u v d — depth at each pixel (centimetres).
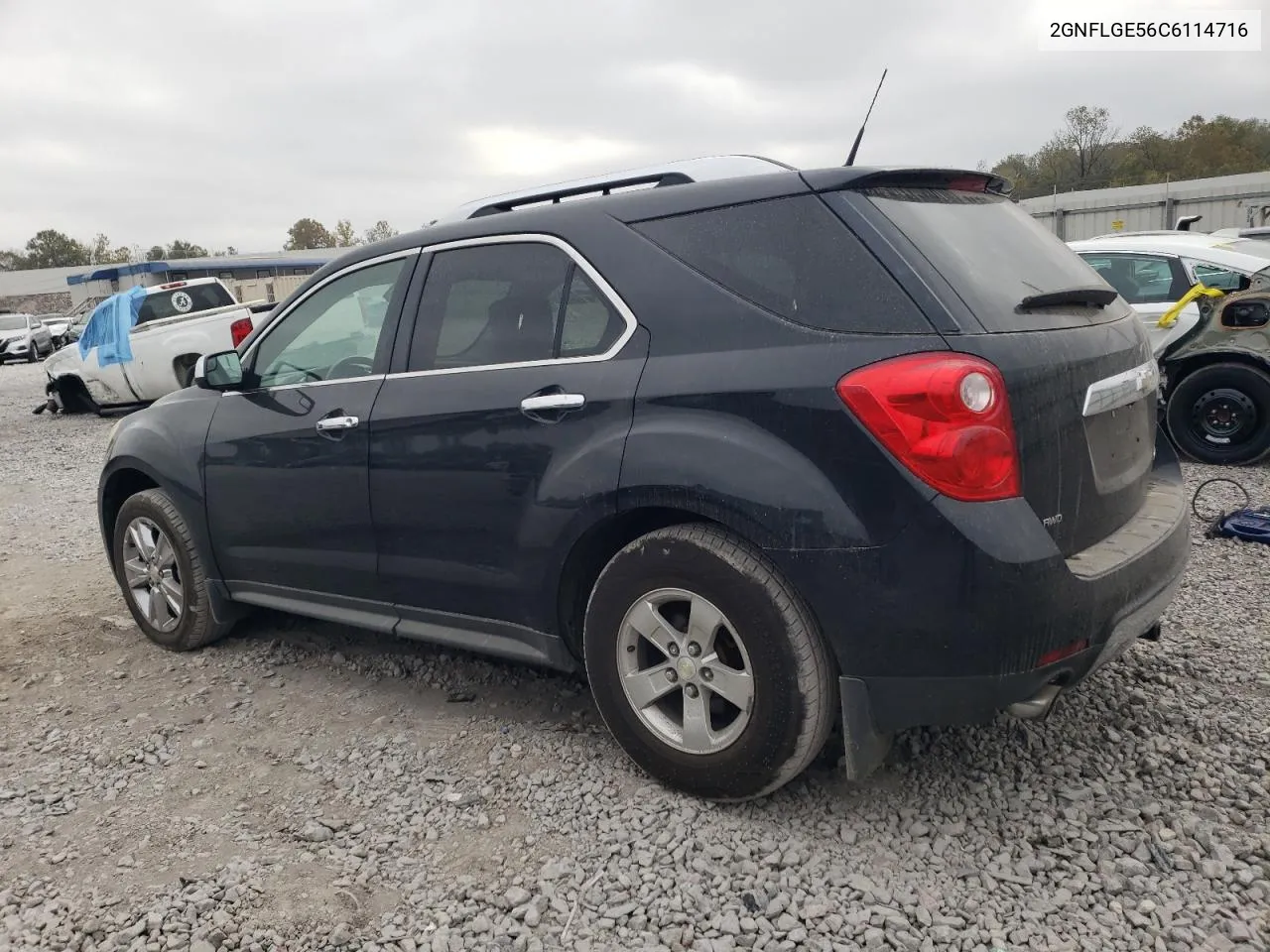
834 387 255
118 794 330
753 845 279
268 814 313
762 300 276
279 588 416
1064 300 288
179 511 445
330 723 378
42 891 278
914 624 251
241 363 418
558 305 317
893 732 274
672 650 293
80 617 529
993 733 333
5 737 380
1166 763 309
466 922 256
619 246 306
